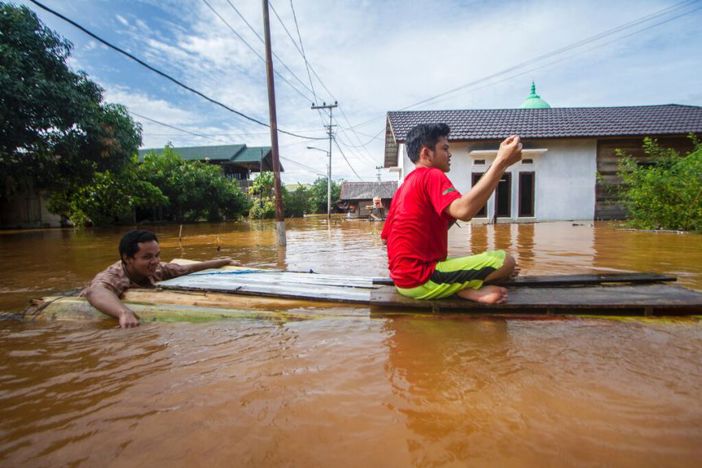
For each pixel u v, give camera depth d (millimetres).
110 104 13398
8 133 10219
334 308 2447
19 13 10266
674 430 1074
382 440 1068
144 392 1393
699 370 1466
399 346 1792
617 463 941
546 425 1115
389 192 31000
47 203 17156
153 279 3004
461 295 2289
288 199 33812
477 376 1448
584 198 13266
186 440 1092
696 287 2945
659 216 8602
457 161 13320
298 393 1354
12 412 1278
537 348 1725
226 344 1886
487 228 10320
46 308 2500
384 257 5430
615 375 1430
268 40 8734
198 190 21828
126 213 18359
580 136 12672
